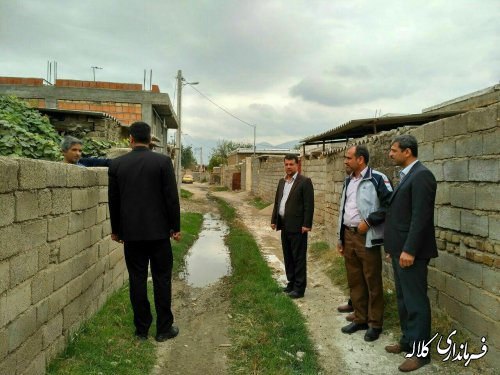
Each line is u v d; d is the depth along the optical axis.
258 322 4.78
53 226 3.38
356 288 4.45
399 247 3.64
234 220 15.02
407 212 3.61
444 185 4.17
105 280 4.97
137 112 14.54
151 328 4.50
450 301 4.05
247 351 4.05
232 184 36.53
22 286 2.85
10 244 2.68
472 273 3.66
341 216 4.54
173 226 4.14
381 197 4.17
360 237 4.28
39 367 3.11
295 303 5.44
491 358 3.36
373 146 6.56
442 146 4.21
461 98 9.02
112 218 4.11
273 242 10.64
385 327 4.47
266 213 17.56
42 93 14.09
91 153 7.73
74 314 3.88
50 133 7.20
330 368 3.69
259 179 25.11
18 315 2.79
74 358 3.49
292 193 5.66
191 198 25.89
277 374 3.47
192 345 4.25
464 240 3.79
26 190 2.90
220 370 3.71
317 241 9.59
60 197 3.54
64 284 3.62
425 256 3.47
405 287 3.58
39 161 3.11
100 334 4.02
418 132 4.80
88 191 4.30
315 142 12.18
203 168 77.50
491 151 3.39
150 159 4.02
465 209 3.78
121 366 3.51
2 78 14.20
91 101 14.33
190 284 6.89
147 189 3.96
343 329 4.45
